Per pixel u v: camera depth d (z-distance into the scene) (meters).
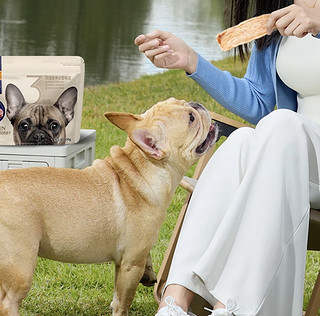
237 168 2.43
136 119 2.75
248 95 3.19
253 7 3.16
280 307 2.35
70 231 2.56
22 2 18.33
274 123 2.37
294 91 3.15
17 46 11.88
